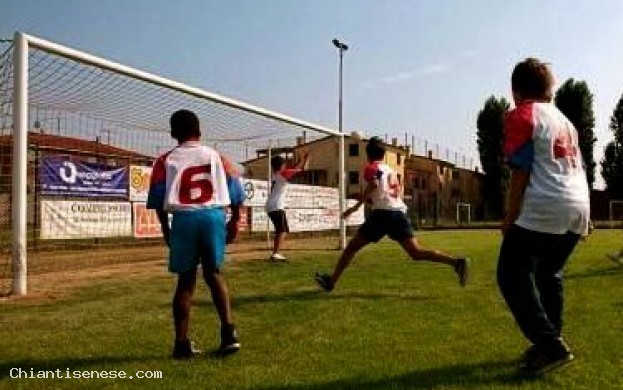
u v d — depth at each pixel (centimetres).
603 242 1747
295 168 1146
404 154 5959
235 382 359
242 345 455
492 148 6112
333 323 536
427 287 759
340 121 3625
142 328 521
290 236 2025
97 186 1362
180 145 439
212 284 429
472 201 6812
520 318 371
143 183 1491
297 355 423
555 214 364
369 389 343
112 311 605
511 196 374
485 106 6200
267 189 1752
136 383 361
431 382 355
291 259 1191
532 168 372
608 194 5309
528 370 365
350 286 772
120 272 998
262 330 509
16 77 743
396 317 561
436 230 3547
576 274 886
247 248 1561
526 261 373
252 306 627
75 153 1407
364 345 450
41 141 1336
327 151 5022
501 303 633
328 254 1323
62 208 1283
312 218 1853
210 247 425
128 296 707
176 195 424
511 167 375
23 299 691
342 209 1602
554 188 365
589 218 383
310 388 346
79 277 922
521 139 369
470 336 477
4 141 962
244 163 1808
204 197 427
